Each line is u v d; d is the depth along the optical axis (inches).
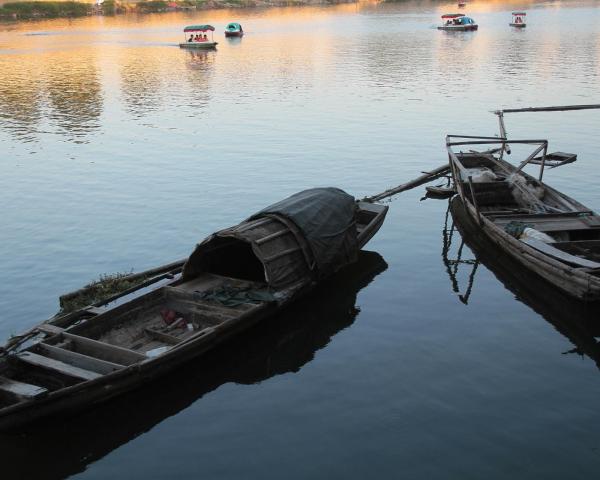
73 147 1341.0
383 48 2928.2
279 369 570.9
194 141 1366.9
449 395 521.3
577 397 514.6
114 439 485.1
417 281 735.1
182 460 460.1
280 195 1025.5
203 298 630.5
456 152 1141.1
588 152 1216.2
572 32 3356.3
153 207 978.1
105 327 585.3
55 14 5083.7
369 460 450.3
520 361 568.7
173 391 541.3
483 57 2524.6
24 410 450.6
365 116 1557.6
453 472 435.5
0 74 2375.7
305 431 486.0
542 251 684.1
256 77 2210.9
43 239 865.5
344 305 682.2
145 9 5561.0
